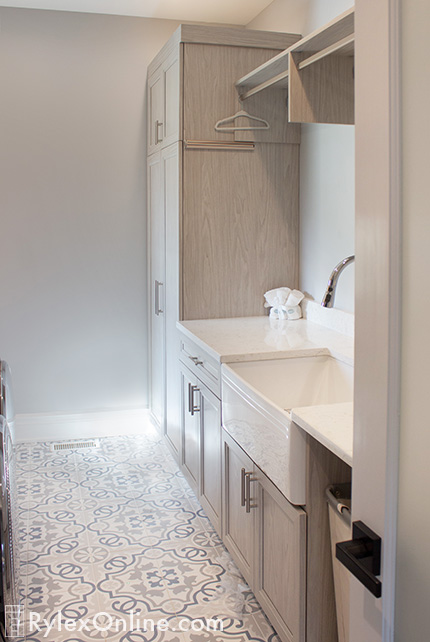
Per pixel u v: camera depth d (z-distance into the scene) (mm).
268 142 3166
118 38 3773
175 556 2566
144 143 3898
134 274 4008
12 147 3725
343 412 1670
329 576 1742
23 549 2617
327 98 2459
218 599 2264
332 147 2863
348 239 2758
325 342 2611
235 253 3221
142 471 3469
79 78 3758
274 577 1947
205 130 3084
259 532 2055
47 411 3984
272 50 3131
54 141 3773
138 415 4105
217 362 2449
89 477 3383
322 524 1719
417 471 697
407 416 713
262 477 1998
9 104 3691
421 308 677
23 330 3879
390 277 716
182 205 3115
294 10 3168
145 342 4086
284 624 1869
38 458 3662
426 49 646
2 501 1657
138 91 3840
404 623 730
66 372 3979
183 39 2988
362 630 828
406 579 723
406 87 682
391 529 743
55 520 2883
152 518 2906
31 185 3775
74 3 3555
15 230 3789
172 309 3350
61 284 3898
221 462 2475
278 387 2459
